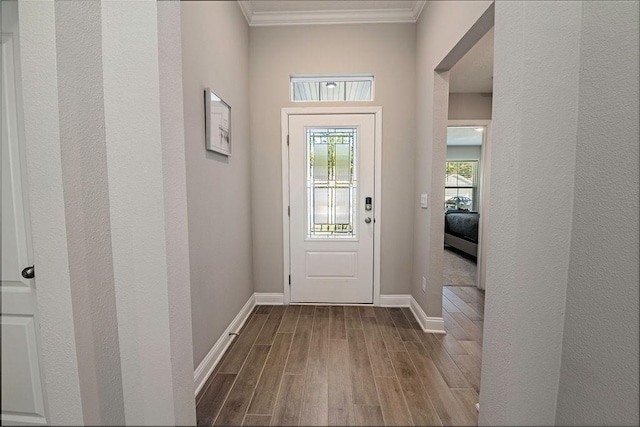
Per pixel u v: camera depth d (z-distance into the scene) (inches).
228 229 86.2
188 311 38.4
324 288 115.9
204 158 70.1
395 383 67.6
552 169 32.4
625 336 29.5
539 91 31.8
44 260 32.8
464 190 297.3
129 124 32.6
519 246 32.8
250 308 109.7
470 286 144.6
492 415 36.9
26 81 31.6
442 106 88.6
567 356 33.4
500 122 35.0
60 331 33.4
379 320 101.4
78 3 32.3
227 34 85.7
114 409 34.9
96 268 33.8
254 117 111.4
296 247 115.1
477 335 90.8
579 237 32.2
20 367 47.9
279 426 55.5
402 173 110.2
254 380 68.7
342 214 114.6
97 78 33.2
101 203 33.7
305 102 110.6
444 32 79.9
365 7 102.8
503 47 34.3
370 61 108.0
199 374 66.4
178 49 36.3
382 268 113.3
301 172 112.9
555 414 34.6
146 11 31.9
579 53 32.1
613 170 30.0
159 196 32.8
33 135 31.8
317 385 66.9
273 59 109.7
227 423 56.2
